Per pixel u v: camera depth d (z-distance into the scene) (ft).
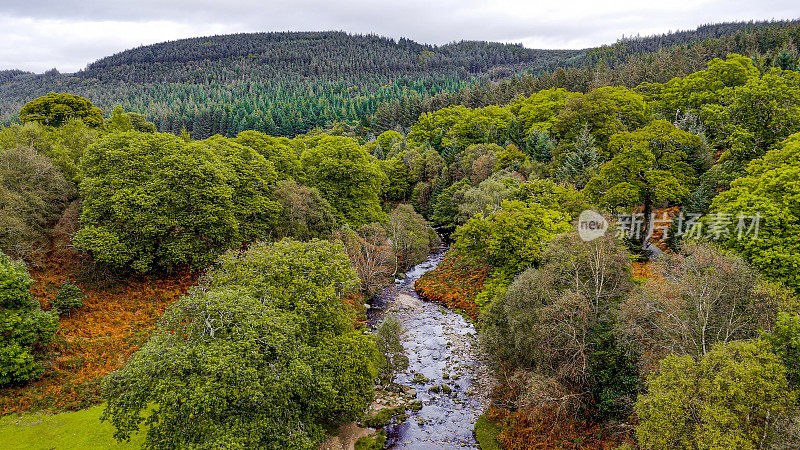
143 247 111.45
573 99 200.44
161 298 114.73
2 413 74.02
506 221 118.62
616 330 72.33
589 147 170.50
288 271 76.64
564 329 74.74
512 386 85.56
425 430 83.35
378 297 144.36
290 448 58.23
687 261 73.20
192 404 51.16
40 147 134.10
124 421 57.47
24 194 109.40
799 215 90.27
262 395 54.44
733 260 71.20
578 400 74.90
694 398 49.42
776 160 102.94
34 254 107.45
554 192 144.25
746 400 46.65
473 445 79.15
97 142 122.93
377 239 155.84
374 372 86.22
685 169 132.77
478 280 146.20
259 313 61.77
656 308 71.56
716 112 160.97
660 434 50.06
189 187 112.68
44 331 84.02
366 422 84.64
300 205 140.46
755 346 50.55
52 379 83.46
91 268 112.06
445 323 126.41
